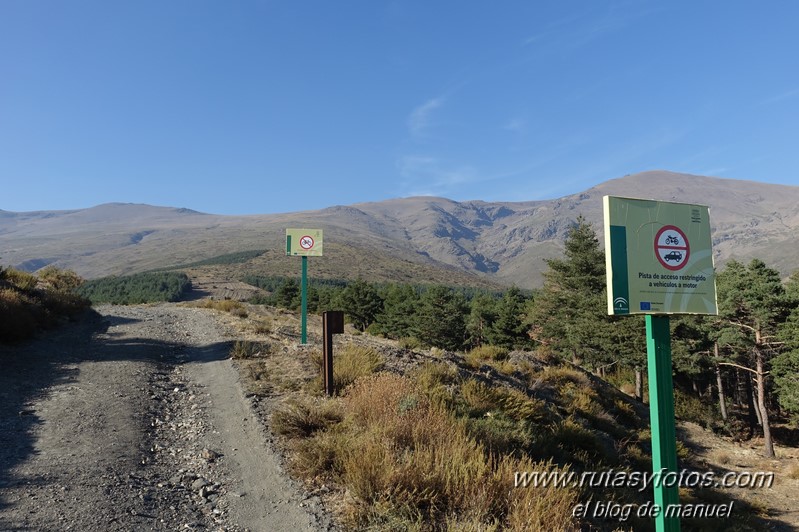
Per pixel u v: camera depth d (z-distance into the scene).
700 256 5.83
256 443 7.07
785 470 22.94
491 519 5.19
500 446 7.27
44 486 5.39
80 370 10.64
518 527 4.91
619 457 11.47
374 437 6.31
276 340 14.48
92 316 18.80
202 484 5.86
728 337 36.06
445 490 5.41
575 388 17.09
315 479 5.98
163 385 10.05
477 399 9.85
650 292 5.51
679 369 41.44
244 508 5.33
